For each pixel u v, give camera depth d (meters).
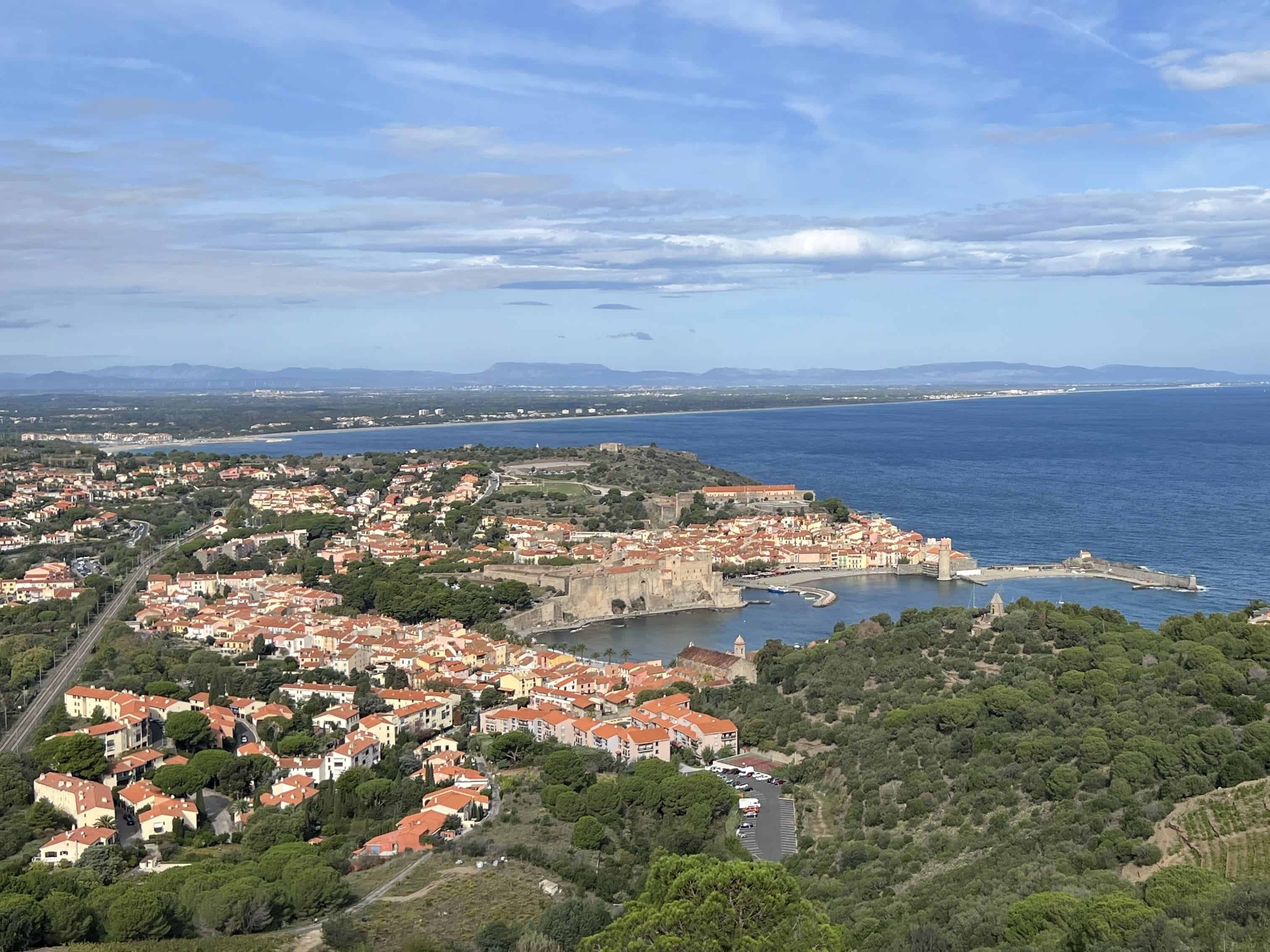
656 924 131.62
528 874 188.38
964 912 149.12
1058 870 161.25
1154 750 196.00
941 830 196.38
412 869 191.75
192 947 162.62
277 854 194.25
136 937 166.88
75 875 188.75
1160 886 144.25
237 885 175.62
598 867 192.00
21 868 196.75
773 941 127.62
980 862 174.12
